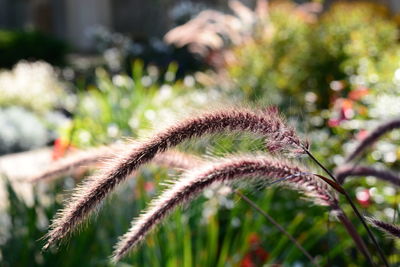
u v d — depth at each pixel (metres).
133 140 1.29
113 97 7.09
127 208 3.46
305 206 4.18
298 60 8.15
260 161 1.52
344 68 7.71
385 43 8.31
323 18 9.48
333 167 4.29
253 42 9.16
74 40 24.83
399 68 6.12
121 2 24.28
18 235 3.60
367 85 5.89
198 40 9.36
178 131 1.28
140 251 3.17
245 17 9.52
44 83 14.67
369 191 3.76
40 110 12.68
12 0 26.16
